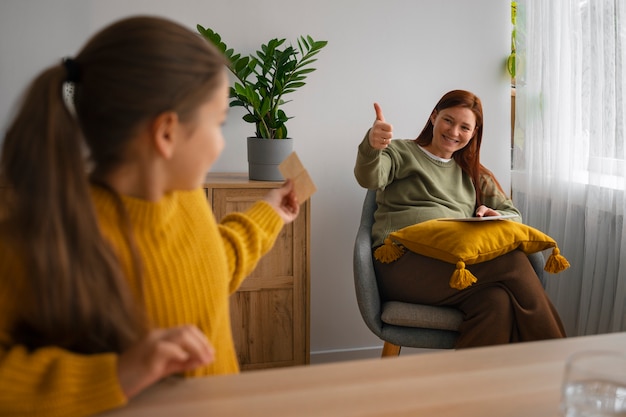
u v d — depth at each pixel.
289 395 0.67
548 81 2.89
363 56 2.97
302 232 2.56
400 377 0.73
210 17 2.80
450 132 2.58
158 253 0.81
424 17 3.03
